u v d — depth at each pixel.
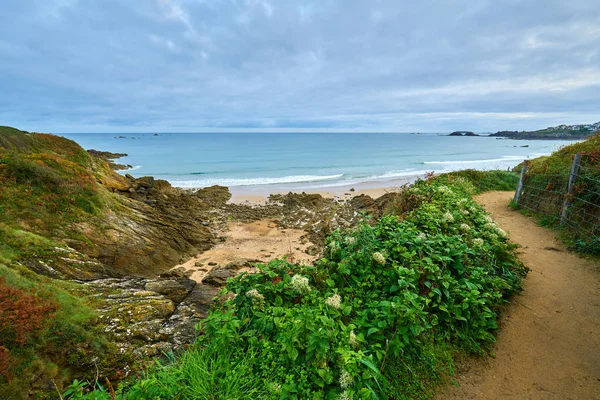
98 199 13.89
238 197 26.81
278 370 2.88
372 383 2.94
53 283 8.26
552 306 4.76
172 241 14.66
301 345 2.87
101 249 11.58
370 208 21.16
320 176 38.53
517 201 11.41
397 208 9.80
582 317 4.46
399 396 3.10
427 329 3.79
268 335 3.31
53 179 12.80
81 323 6.82
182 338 7.34
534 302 4.88
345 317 3.71
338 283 4.35
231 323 3.25
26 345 5.72
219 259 14.09
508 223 9.45
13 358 5.38
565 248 6.98
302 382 2.72
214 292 10.19
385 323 3.30
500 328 4.31
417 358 3.48
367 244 4.61
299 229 18.31
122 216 14.34
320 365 2.79
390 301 3.79
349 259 4.48
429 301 3.76
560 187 9.16
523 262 6.29
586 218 7.56
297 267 4.53
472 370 3.62
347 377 2.60
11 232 9.52
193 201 23.19
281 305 3.86
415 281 4.14
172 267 13.27
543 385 3.40
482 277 4.55
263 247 15.55
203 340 3.57
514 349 3.93
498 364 3.71
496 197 13.87
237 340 3.25
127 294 8.77
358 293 4.07
